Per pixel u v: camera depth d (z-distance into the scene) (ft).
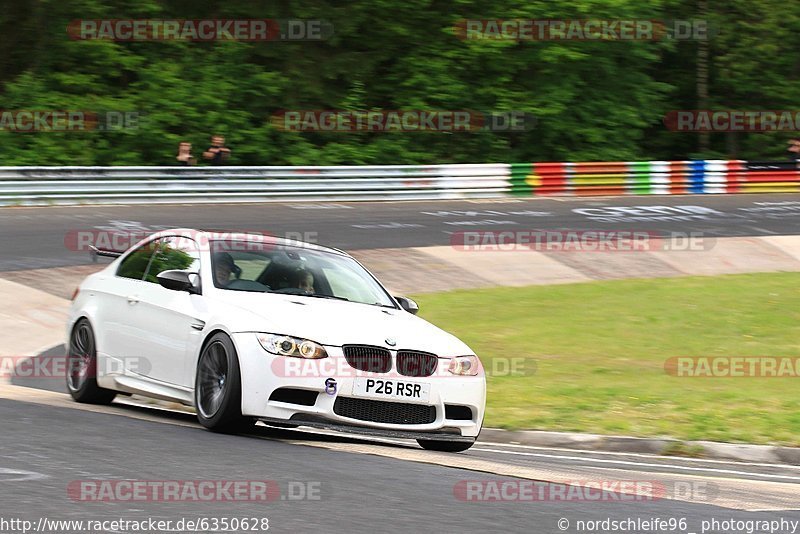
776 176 306.76
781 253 206.18
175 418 73.36
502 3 352.49
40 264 153.79
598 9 344.69
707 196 291.58
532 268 180.96
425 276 169.37
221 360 64.28
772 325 142.82
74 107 297.53
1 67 325.42
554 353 122.52
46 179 211.82
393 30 346.54
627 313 148.36
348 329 64.18
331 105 341.41
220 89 318.24
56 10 318.65
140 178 224.12
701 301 157.69
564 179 281.13
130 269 78.02
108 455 51.29
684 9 388.37
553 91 344.08
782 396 99.96
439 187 263.70
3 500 40.16
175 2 337.93
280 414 61.52
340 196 250.98
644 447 81.10
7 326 123.03
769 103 403.95
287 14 340.59
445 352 66.13
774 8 387.34
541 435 83.76
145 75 314.76
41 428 58.59
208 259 71.36
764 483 63.21
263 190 240.73
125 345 74.08
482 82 350.84
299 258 74.54
